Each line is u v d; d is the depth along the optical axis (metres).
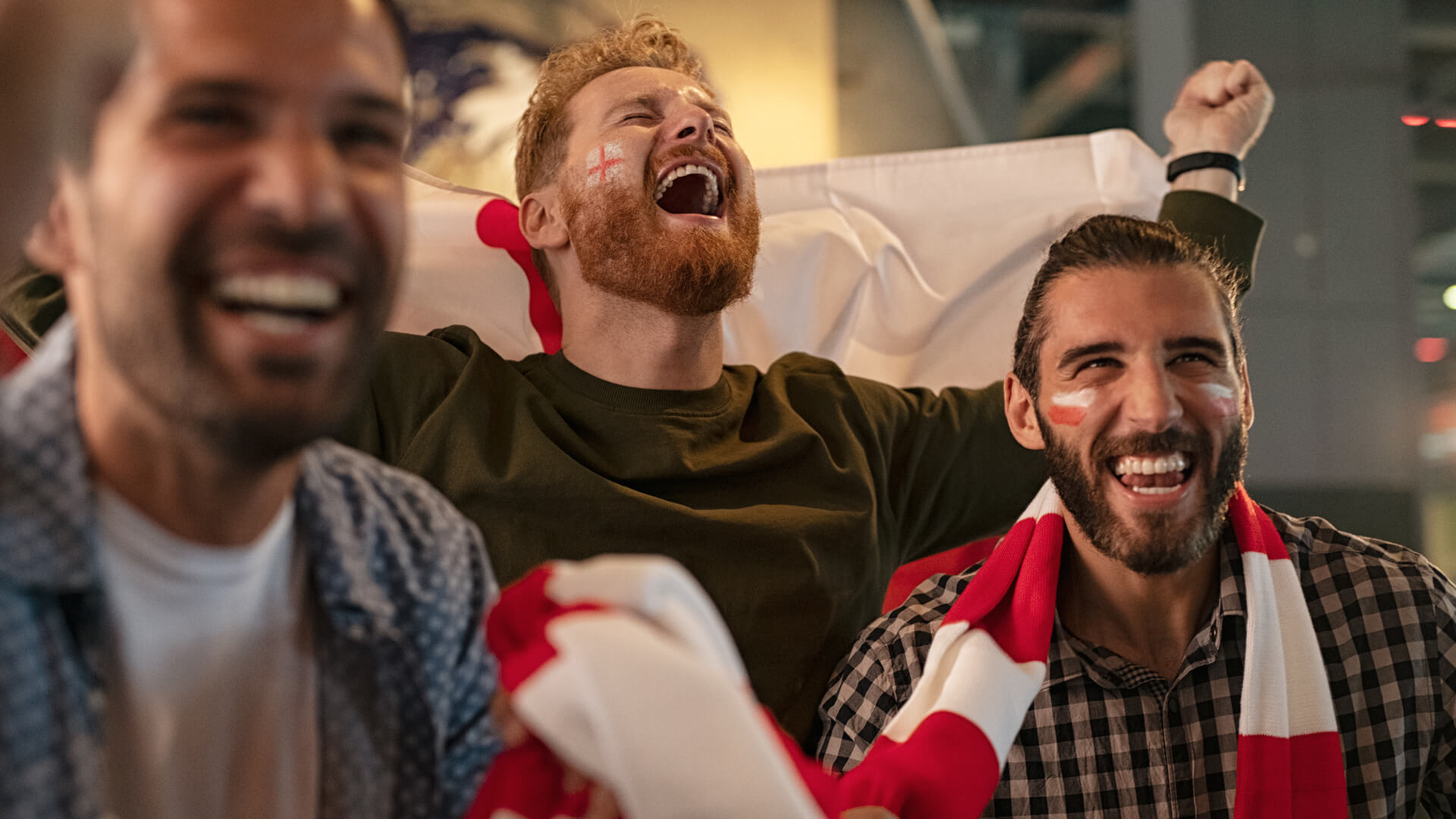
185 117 0.68
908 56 5.58
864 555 1.72
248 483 0.75
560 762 0.82
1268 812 1.24
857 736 1.46
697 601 0.81
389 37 0.75
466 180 3.51
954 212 2.21
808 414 1.87
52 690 0.72
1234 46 5.53
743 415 1.84
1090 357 1.32
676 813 0.70
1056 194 2.20
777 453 1.75
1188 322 1.30
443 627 0.91
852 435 1.84
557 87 1.96
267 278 0.68
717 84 4.11
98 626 0.74
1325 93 5.51
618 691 0.71
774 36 4.17
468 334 1.89
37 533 0.71
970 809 1.14
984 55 6.61
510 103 3.54
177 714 0.79
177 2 0.68
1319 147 5.50
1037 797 1.33
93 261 0.69
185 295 0.67
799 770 0.86
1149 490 1.29
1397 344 5.45
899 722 1.25
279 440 0.70
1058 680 1.36
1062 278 1.38
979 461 1.95
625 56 1.97
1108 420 1.30
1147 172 2.17
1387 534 5.36
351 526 0.88
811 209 2.23
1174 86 5.57
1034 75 6.69
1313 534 1.45
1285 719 1.27
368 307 0.73
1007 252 2.18
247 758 0.82
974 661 1.25
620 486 1.65
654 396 1.78
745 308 2.13
